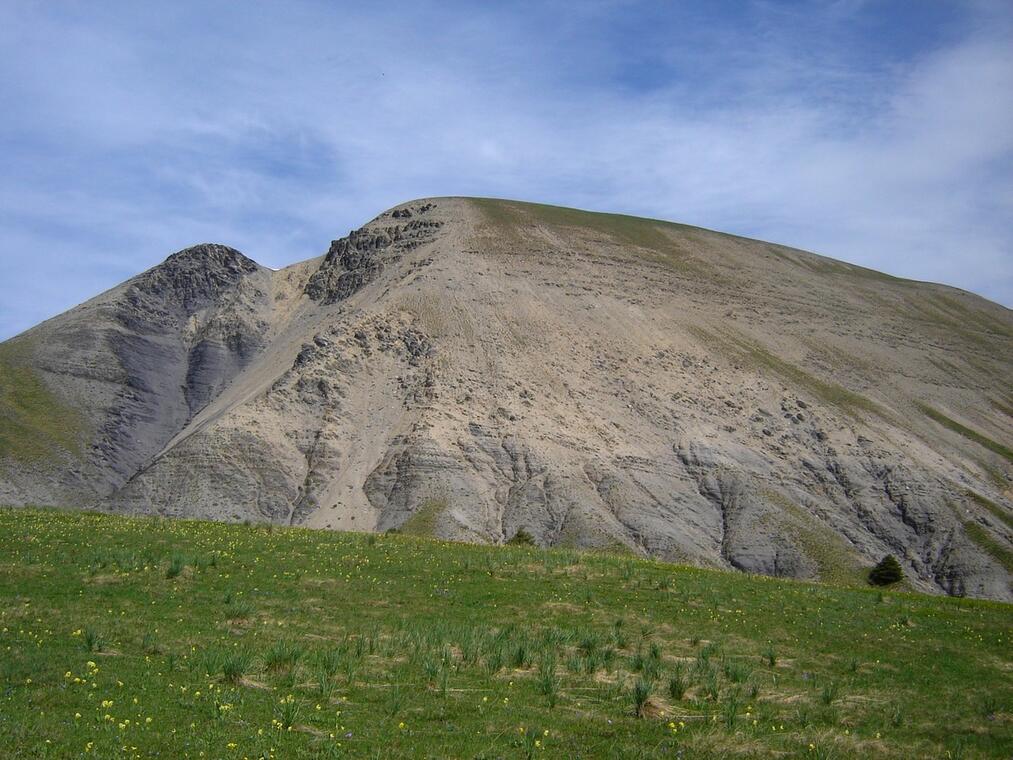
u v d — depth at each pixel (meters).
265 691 21.67
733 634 32.19
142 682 21.62
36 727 18.17
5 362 175.38
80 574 32.81
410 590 35.06
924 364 181.62
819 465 137.00
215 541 41.31
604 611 33.91
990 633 35.78
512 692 23.19
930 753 21.52
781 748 20.69
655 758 19.38
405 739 19.39
